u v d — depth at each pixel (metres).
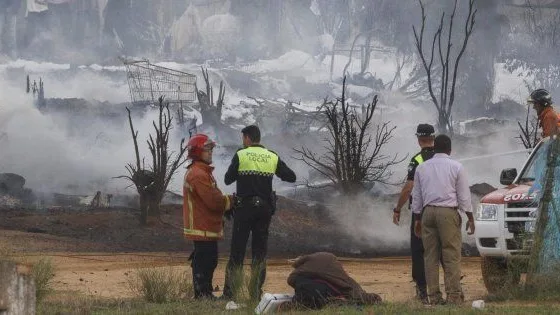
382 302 26.23
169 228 63.53
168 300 29.06
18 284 17.42
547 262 29.02
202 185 29.12
